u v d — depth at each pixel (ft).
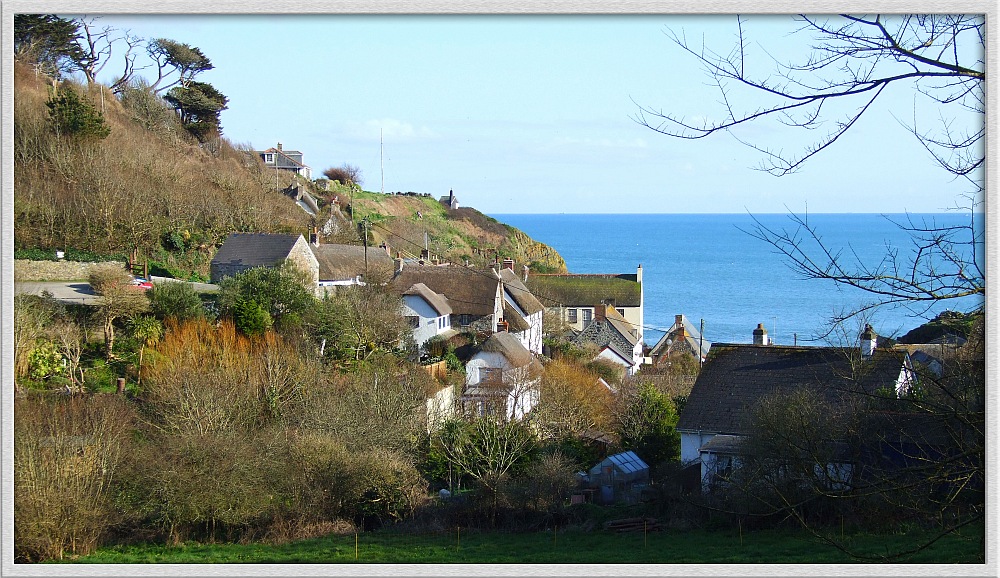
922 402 35.76
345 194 354.13
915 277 28.09
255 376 102.01
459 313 171.53
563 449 107.45
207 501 79.46
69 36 228.22
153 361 103.65
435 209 398.62
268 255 160.86
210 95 301.02
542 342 203.92
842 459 63.98
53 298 116.26
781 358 93.09
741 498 70.95
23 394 87.40
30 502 72.33
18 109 181.06
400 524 85.76
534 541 76.02
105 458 78.95
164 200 195.11
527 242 408.26
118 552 75.77
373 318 133.90
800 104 27.30
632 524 79.61
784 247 29.58
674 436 114.42
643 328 264.52
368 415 96.68
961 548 54.49
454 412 115.65
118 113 242.78
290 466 85.81
